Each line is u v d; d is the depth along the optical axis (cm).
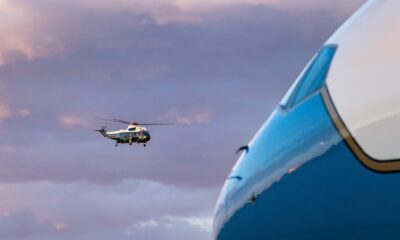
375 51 1331
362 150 1275
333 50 1499
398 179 1208
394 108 1231
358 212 1279
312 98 1499
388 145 1227
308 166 1434
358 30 1436
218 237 1967
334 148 1351
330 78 1442
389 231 1227
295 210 1476
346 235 1318
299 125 1520
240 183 1791
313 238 1418
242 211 1741
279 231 1545
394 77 1259
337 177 1335
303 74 1647
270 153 1641
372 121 1264
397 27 1320
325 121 1401
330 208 1355
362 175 1270
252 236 1677
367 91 1301
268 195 1595
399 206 1208
